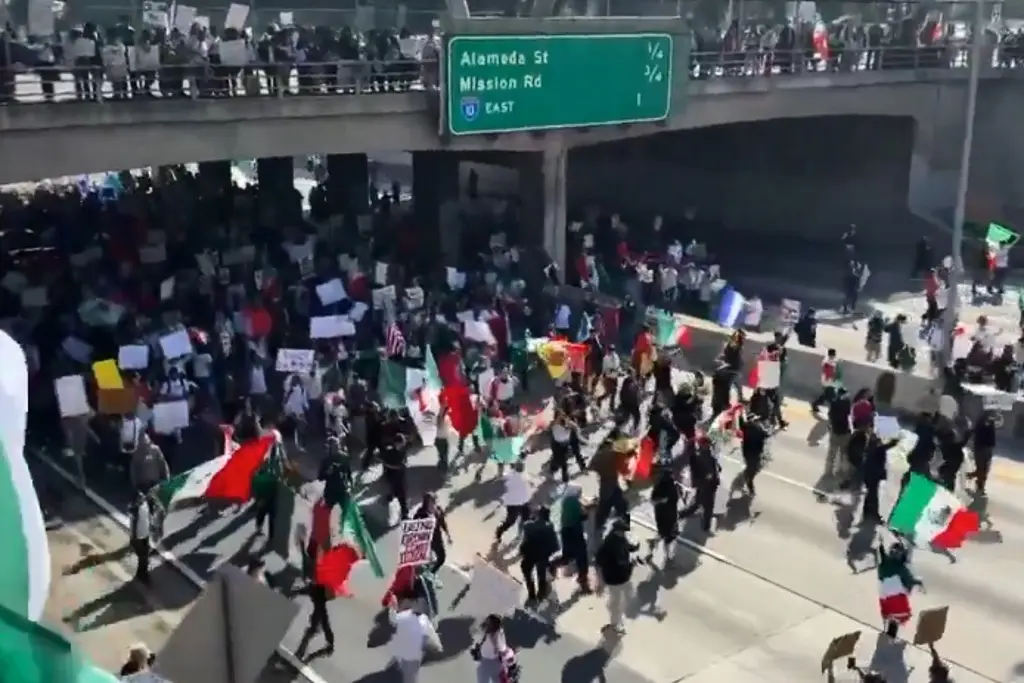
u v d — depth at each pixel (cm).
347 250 2964
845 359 2403
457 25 2581
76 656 357
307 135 2472
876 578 1585
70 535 1694
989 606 1505
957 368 2212
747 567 1617
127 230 2930
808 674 1338
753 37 3431
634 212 4744
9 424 465
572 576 1581
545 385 2388
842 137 3988
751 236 4253
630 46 2906
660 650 1392
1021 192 3809
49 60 2197
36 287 2397
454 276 2625
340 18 3581
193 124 2294
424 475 1936
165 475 1623
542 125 2798
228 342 2197
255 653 573
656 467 1739
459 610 1480
